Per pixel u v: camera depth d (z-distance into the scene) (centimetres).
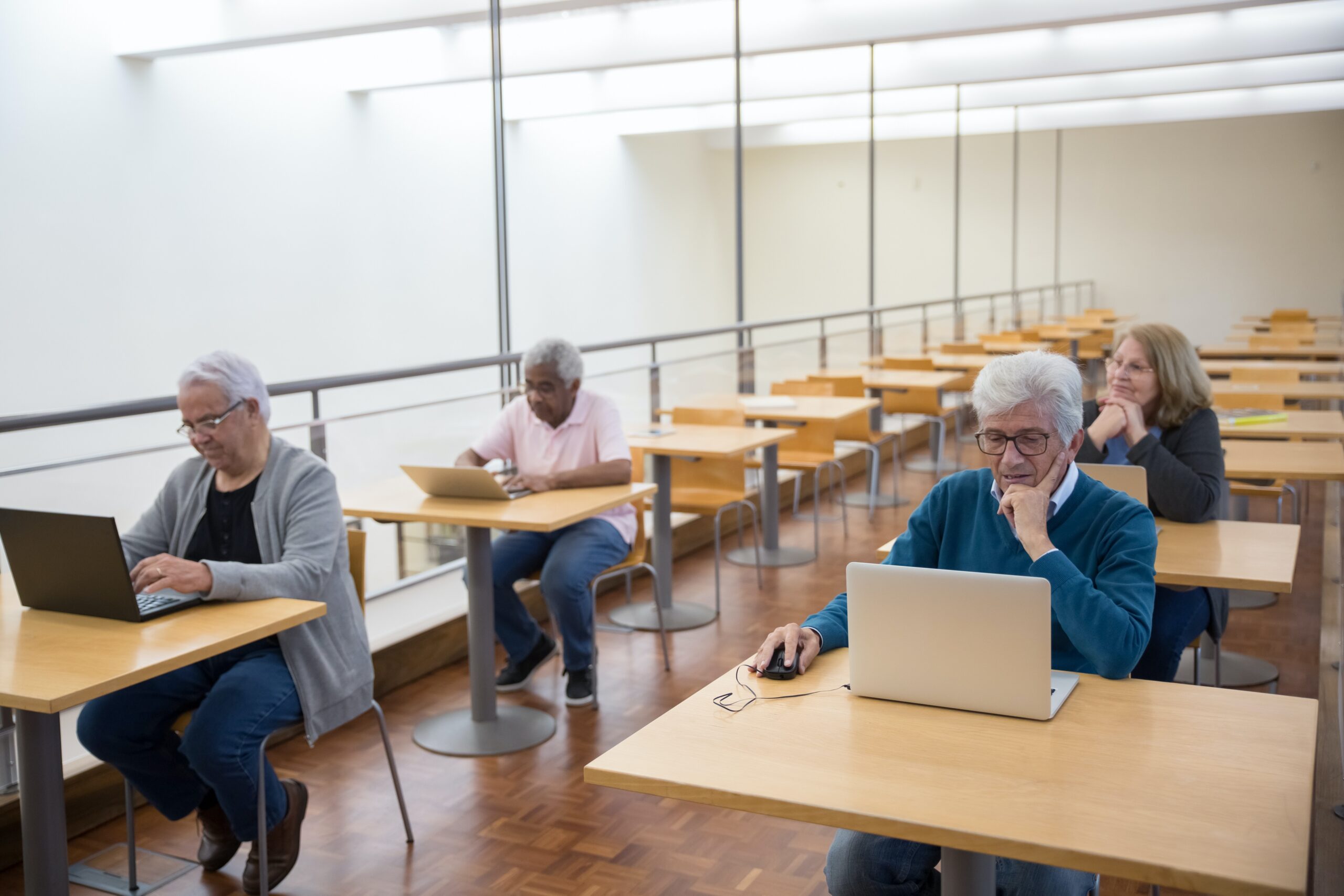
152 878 262
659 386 562
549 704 367
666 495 461
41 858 214
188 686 249
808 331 1589
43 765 212
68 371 761
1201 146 1369
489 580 340
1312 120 1319
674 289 1498
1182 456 298
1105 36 880
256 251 885
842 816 135
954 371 805
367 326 992
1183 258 1393
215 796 259
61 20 738
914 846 179
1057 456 184
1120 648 171
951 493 199
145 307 803
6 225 715
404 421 414
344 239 960
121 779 294
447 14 692
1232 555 258
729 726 162
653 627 445
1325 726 331
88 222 762
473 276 1106
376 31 716
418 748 333
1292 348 840
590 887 253
